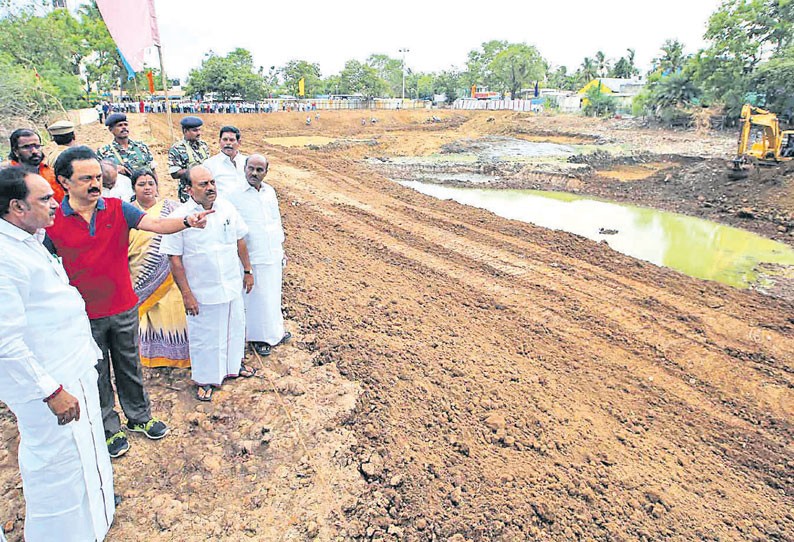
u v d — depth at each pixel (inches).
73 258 134.6
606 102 1929.1
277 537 137.7
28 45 1492.4
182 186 232.5
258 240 207.8
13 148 184.2
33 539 119.1
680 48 1856.5
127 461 158.2
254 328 221.5
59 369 112.3
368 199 602.2
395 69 4244.6
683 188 731.4
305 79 3521.2
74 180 128.0
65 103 1398.9
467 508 152.3
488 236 469.4
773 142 699.4
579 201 698.8
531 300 326.6
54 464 113.6
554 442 187.5
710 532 153.9
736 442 200.7
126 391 160.1
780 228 539.8
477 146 1216.8
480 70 3946.9
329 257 384.5
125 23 276.7
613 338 281.3
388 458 169.5
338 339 246.1
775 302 348.2
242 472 158.7
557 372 240.7
